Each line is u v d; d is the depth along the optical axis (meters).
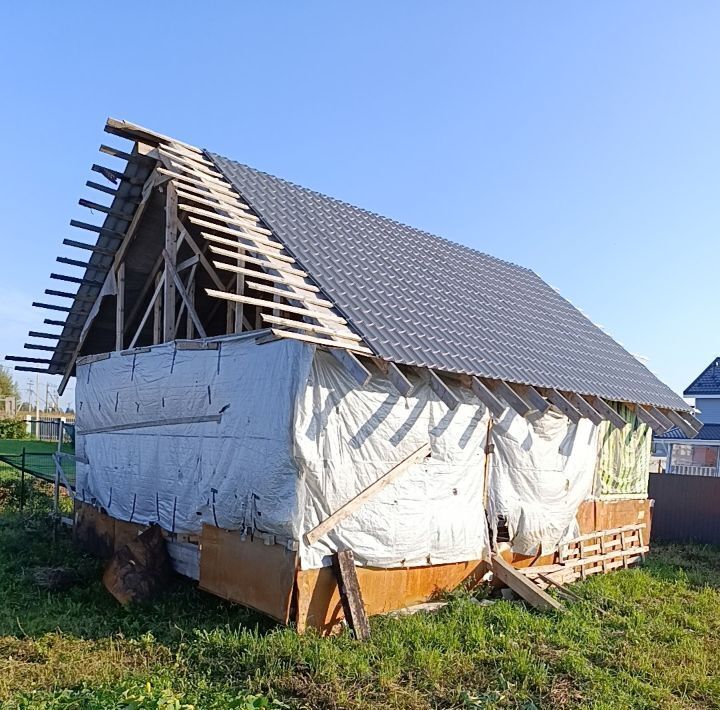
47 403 45.28
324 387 7.21
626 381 11.78
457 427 8.63
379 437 7.70
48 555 10.25
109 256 10.94
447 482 8.49
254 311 10.30
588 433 10.87
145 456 9.64
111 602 7.96
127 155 9.29
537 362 9.82
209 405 8.41
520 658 6.41
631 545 12.20
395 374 6.94
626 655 6.83
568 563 10.25
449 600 8.30
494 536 9.16
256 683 5.60
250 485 7.50
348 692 5.52
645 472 12.77
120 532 10.09
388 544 7.73
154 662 6.09
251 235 8.23
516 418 9.52
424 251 12.68
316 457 7.09
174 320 9.62
